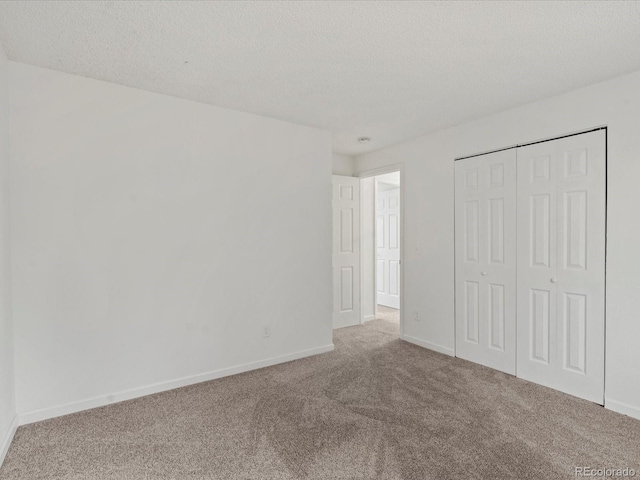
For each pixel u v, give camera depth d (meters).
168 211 2.78
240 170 3.13
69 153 2.39
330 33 1.93
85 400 2.46
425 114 3.19
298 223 3.49
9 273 2.15
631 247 2.36
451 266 3.58
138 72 2.38
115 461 1.90
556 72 2.38
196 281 2.91
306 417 2.35
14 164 2.21
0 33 1.91
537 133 2.87
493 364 3.21
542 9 1.71
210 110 2.97
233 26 1.86
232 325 3.10
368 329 4.62
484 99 2.85
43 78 2.31
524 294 2.98
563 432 2.16
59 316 2.37
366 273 5.09
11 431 2.09
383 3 1.67
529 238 2.94
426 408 2.47
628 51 2.10
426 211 3.83
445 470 1.82
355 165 4.84
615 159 2.43
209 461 1.89
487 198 3.25
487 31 1.90
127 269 2.61
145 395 2.68
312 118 3.32
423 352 3.69
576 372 2.65
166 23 1.83
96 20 1.80
